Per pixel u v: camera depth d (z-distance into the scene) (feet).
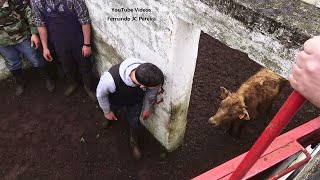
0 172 15.52
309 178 4.57
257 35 7.55
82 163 15.76
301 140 9.72
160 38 11.17
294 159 9.61
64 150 16.17
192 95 17.97
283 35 7.02
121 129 16.79
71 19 14.14
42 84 18.65
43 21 14.35
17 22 14.87
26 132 16.76
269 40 7.36
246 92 14.58
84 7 14.19
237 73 19.07
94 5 14.03
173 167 15.56
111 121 16.90
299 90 3.73
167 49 11.12
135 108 13.52
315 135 9.85
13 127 16.94
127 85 11.93
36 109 17.67
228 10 7.91
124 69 11.59
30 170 15.57
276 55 7.42
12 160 15.85
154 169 15.51
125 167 15.61
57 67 18.84
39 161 15.84
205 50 20.13
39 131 16.83
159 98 13.33
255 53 7.89
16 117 17.34
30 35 15.84
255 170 8.53
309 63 3.52
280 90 15.64
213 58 19.72
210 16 8.55
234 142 16.38
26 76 18.97
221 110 14.06
